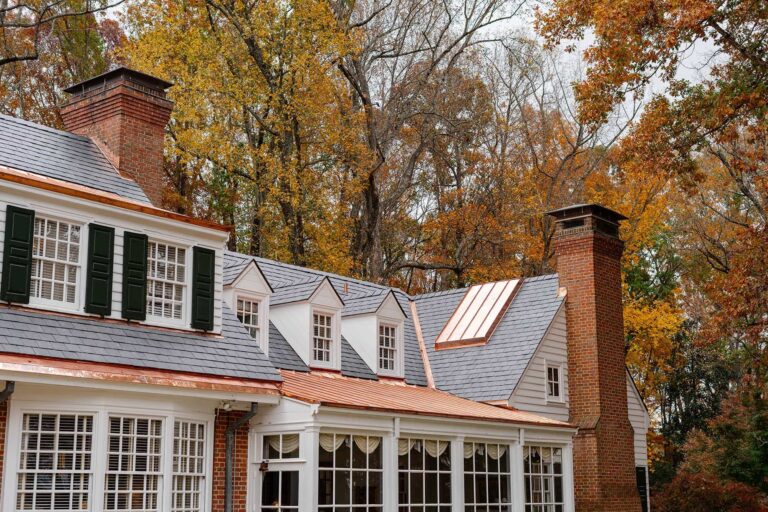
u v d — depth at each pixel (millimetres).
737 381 46156
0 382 12898
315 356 21219
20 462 13031
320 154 39375
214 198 40281
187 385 14961
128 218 15797
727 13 21500
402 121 42969
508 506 20703
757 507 29016
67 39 38094
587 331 25266
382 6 44000
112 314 15312
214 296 17188
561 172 46438
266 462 16531
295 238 36438
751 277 25031
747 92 21609
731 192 42938
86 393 13812
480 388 23969
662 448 41438
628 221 39500
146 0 36250
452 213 45812
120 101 18344
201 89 32969
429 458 18859
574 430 22891
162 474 14750
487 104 47688
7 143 16281
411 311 28547
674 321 36562
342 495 16641
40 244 14500
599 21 21188
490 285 27797
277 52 34719
